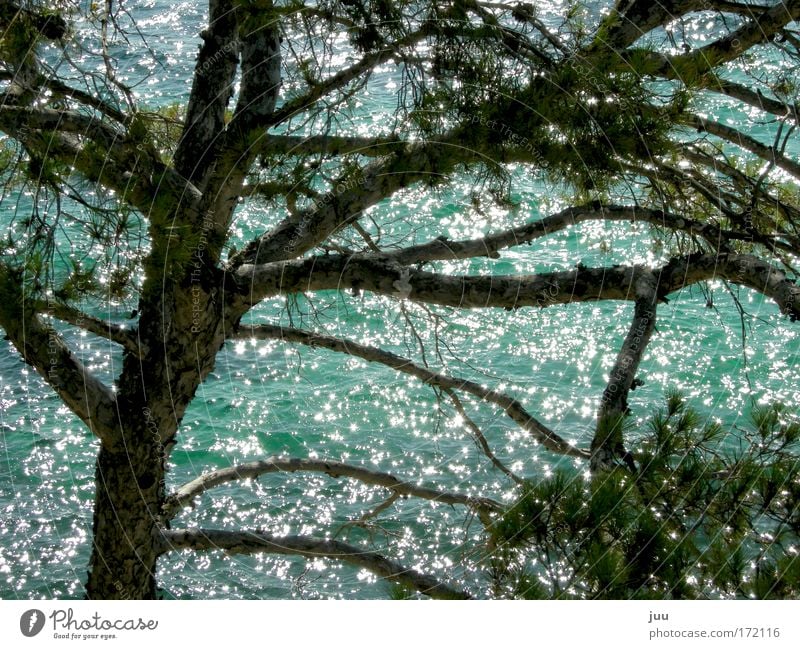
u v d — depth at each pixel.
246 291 5.39
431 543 12.38
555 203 7.50
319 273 5.21
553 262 18.80
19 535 12.87
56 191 4.38
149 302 5.62
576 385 15.77
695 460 3.51
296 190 5.02
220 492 13.77
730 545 3.40
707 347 16.73
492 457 7.86
